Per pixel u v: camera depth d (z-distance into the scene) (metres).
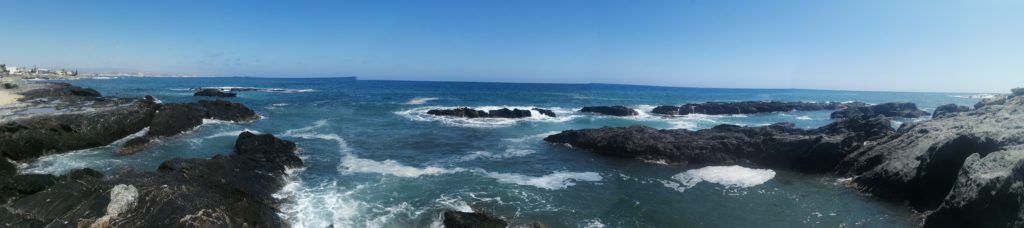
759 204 16.03
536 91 118.12
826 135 23.56
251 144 22.36
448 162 21.89
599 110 50.34
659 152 22.78
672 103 74.81
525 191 17.20
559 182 18.61
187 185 13.21
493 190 17.23
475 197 16.31
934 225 13.04
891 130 24.89
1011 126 16.08
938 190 14.93
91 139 23.50
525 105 63.97
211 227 10.73
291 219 13.77
